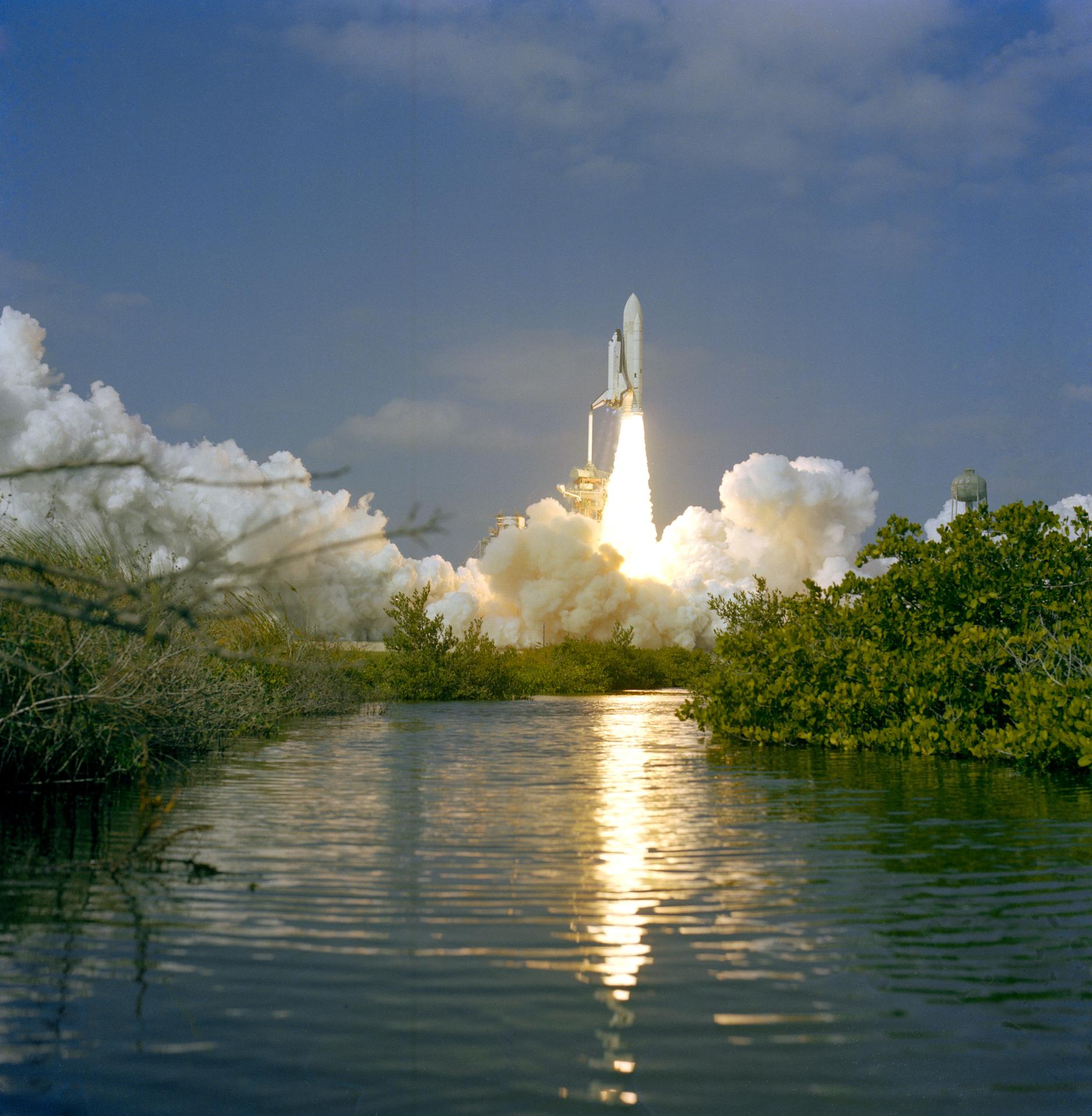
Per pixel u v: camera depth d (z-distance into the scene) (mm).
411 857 10422
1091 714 17062
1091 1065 5836
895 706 21828
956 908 8742
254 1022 6270
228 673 21375
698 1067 5762
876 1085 5559
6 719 12719
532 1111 5262
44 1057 5785
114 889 9055
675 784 16250
